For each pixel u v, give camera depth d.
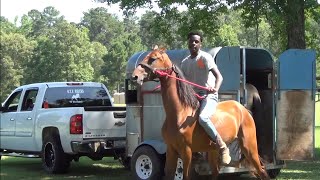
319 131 22.17
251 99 9.44
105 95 12.85
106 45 127.31
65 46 76.06
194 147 7.46
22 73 78.75
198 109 7.47
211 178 8.70
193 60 7.60
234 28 46.06
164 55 7.30
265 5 15.32
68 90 12.41
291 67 9.19
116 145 11.32
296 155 9.20
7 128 13.21
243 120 8.23
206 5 16.62
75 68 76.31
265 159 9.73
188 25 17.16
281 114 9.29
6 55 78.69
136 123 10.12
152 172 9.19
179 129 7.25
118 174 11.51
